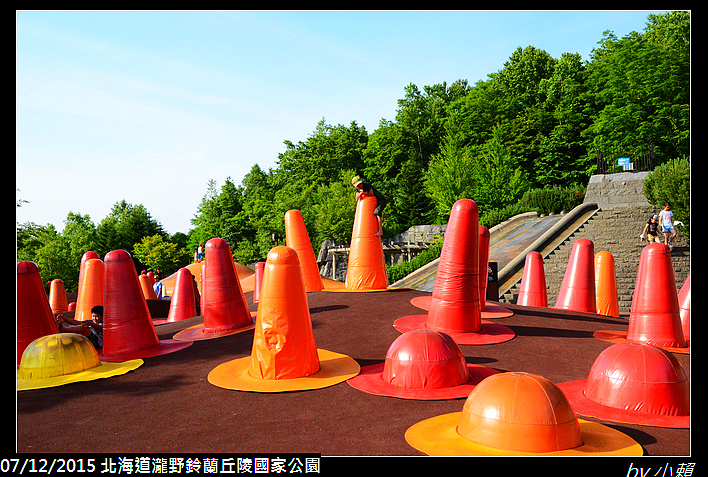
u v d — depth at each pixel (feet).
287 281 20.62
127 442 15.10
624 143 131.64
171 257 201.98
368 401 17.80
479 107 184.14
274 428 15.69
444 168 142.61
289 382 19.88
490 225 120.06
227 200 211.20
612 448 13.21
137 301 26.71
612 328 31.53
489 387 13.78
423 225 150.30
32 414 17.65
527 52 197.06
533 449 12.64
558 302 41.32
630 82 128.88
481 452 12.64
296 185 211.00
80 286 41.22
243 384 19.88
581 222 89.30
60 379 21.36
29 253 162.40
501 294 66.85
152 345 26.89
